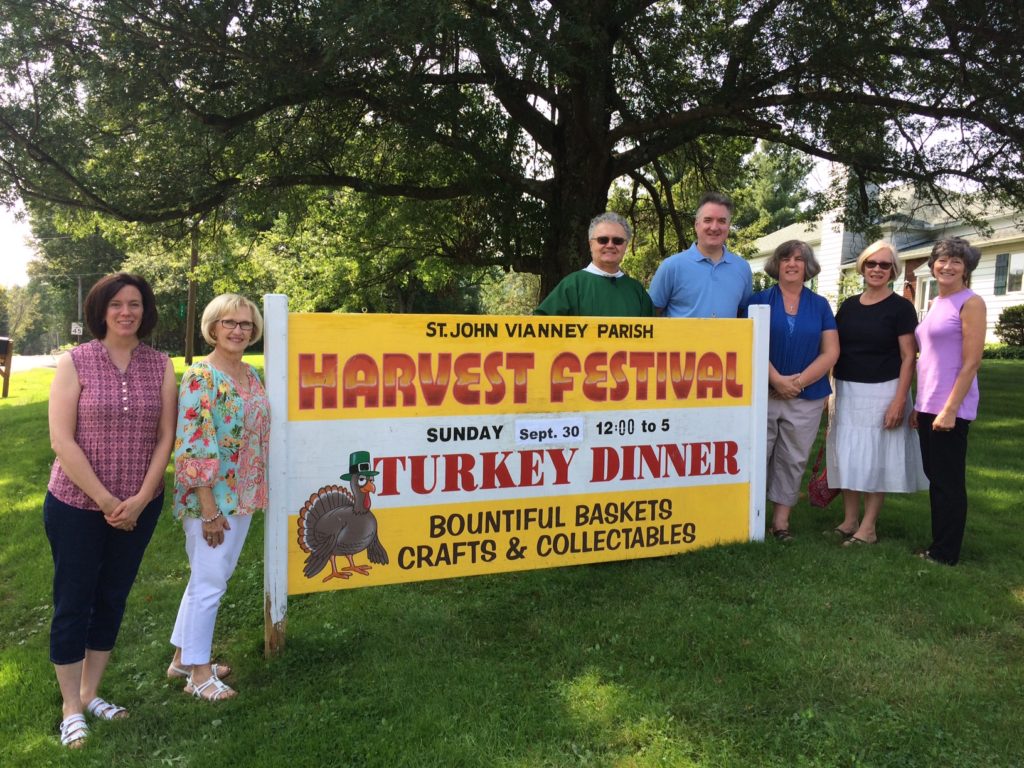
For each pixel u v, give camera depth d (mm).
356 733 2586
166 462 2799
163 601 3902
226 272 17281
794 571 4008
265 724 2656
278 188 11273
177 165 10328
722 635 3264
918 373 4266
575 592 3795
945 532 4172
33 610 3936
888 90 9992
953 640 3238
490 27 7055
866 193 13055
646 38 10031
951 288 4152
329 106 10336
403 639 3338
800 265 4504
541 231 11680
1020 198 11289
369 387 3459
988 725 2605
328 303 18406
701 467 4258
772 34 9375
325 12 6914
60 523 2609
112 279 2668
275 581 3256
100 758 2512
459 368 3645
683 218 16672
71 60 8266
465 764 2408
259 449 3014
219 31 7879
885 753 2457
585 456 3969
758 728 2594
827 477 4680
